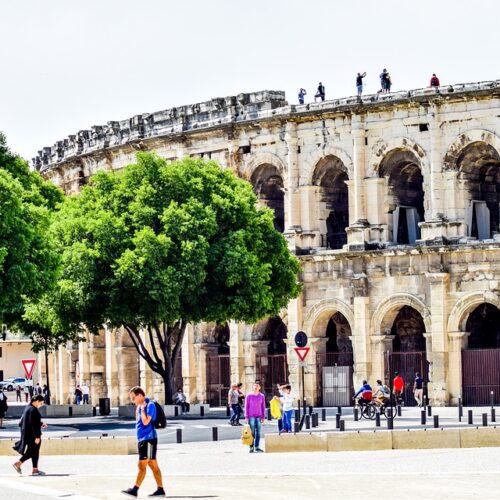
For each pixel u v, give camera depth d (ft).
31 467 235.61
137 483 186.09
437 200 387.96
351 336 402.52
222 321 372.38
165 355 375.86
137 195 371.56
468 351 382.42
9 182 337.31
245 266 365.81
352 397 405.59
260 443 275.39
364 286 399.24
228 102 433.89
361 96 401.90
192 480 206.90
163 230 366.43
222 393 436.76
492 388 378.32
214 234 370.73
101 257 366.02
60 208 397.80
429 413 344.08
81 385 485.56
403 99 392.06
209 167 384.27
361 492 186.39
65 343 429.38
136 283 356.79
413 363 396.57
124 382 461.78
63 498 183.83
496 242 375.86
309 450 251.19
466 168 388.37
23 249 333.83
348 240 404.16
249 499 181.37
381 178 401.49
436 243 384.88
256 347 426.10
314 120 414.00
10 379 632.38
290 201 418.51
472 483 193.47
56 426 349.61
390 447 248.52
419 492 184.96
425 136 391.24
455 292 383.65
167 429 311.27
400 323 413.39
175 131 446.60
